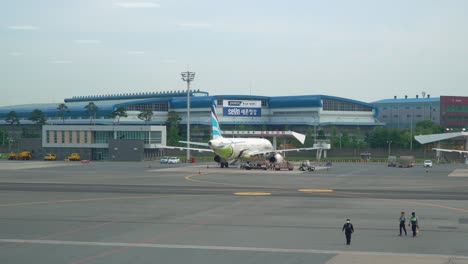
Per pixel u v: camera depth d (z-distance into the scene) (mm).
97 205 62531
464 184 89938
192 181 93562
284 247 41125
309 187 83875
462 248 41000
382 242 43000
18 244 41969
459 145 187750
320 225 50094
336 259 37594
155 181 93250
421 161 186500
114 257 38000
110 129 180875
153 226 49438
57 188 80750
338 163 170250
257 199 68250
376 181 95438
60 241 43031
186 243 42375
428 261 37062
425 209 60125
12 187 82125
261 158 130500
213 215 55562
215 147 124625
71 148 183750
